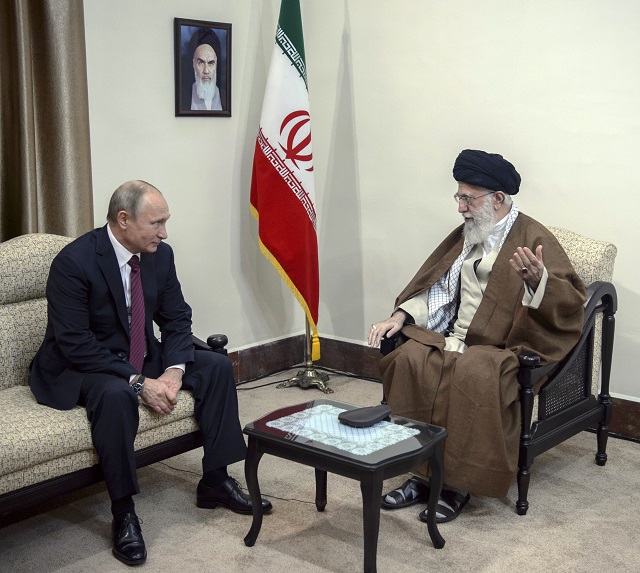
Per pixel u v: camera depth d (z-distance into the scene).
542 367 3.21
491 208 3.49
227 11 4.39
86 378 2.94
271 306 4.88
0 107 3.51
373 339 3.52
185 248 4.36
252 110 4.60
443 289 3.69
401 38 4.38
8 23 3.44
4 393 3.10
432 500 2.87
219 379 3.13
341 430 2.76
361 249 4.74
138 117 4.05
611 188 3.83
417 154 4.42
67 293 2.95
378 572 2.77
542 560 2.86
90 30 3.81
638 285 3.83
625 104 3.73
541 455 3.77
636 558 2.88
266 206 4.31
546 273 3.19
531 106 4.00
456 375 3.20
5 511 2.65
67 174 3.63
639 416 3.91
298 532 3.03
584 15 3.79
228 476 3.23
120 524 2.87
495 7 4.03
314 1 4.68
